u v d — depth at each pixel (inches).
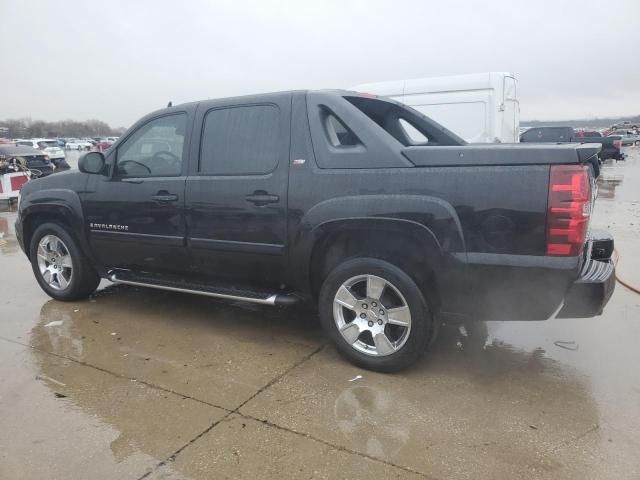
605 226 379.9
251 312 196.2
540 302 125.0
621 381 138.6
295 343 166.2
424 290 136.6
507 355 156.1
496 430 115.3
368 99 169.6
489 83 314.0
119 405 126.7
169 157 173.5
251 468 102.9
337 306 146.6
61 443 111.0
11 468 102.8
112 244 186.4
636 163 1293.1
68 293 204.5
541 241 120.1
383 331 141.4
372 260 139.0
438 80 327.6
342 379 140.6
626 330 175.6
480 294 129.2
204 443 111.0
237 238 157.9
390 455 106.6
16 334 173.8
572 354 156.4
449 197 127.5
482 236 125.1
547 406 125.6
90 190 188.5
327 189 142.1
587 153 116.3
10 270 263.0
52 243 206.5
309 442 111.3
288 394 132.2
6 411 124.0
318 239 144.4
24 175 529.3
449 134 189.5
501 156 122.8
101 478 99.9
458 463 103.9
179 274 179.8
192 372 145.0
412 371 145.3
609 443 110.0
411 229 131.6
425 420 119.6
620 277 238.5
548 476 99.8
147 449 109.0
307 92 151.9
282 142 151.0
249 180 154.2
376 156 137.3
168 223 171.0
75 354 157.2
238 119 160.6
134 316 191.6
